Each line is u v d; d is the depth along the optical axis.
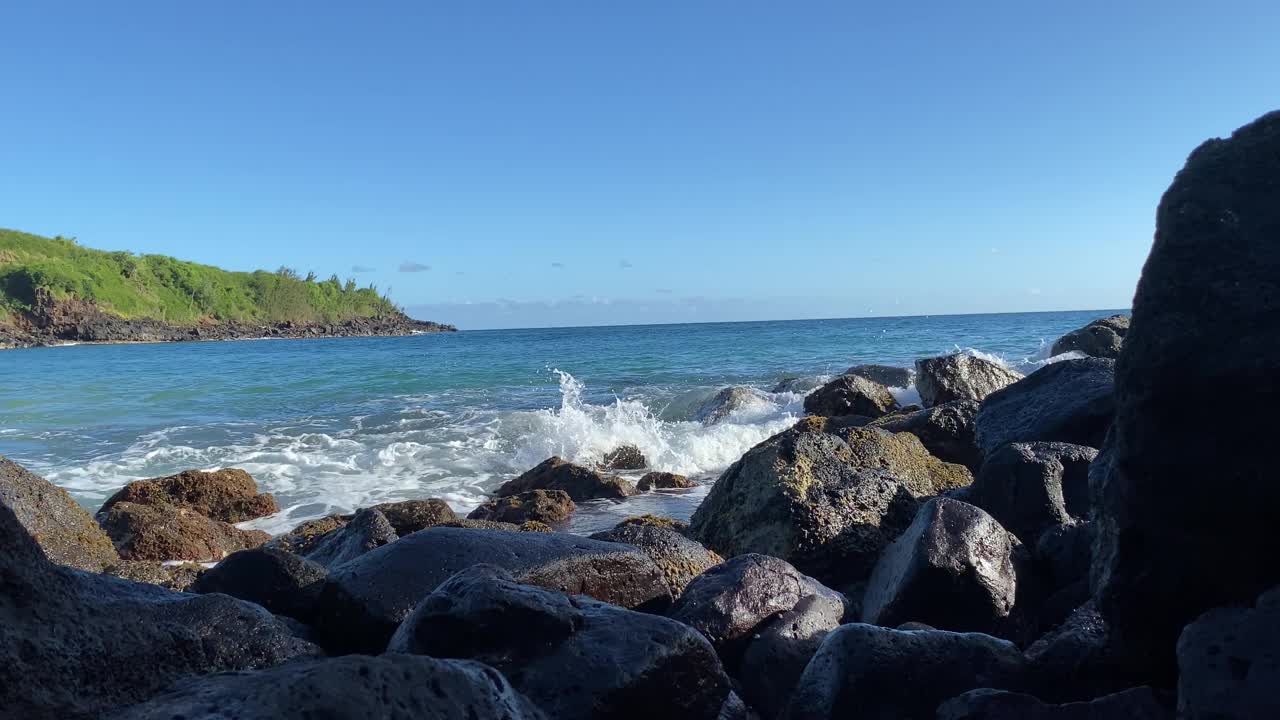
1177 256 2.81
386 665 2.41
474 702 2.47
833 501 6.26
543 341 60.16
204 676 2.48
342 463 13.38
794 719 3.48
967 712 3.00
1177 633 2.90
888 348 37.25
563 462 11.40
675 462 13.30
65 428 17.67
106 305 109.81
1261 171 2.91
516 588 3.32
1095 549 3.26
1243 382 2.61
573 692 3.02
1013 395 7.78
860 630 3.48
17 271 101.44
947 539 4.57
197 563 8.15
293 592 4.32
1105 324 19.25
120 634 2.87
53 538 6.79
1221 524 2.70
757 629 4.35
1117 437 2.91
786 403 17.28
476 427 15.82
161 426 17.75
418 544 4.31
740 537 6.40
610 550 4.57
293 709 2.20
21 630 2.55
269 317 139.12
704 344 45.38
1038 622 4.50
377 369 32.50
